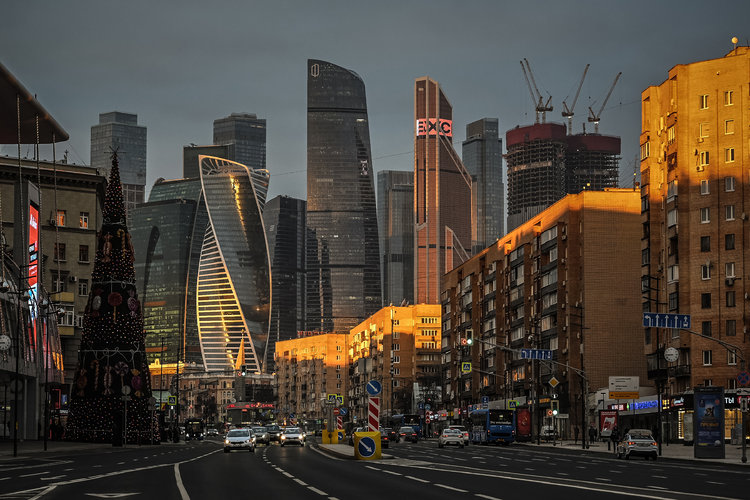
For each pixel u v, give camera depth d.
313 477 38.62
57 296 134.38
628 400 114.56
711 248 102.94
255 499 27.41
